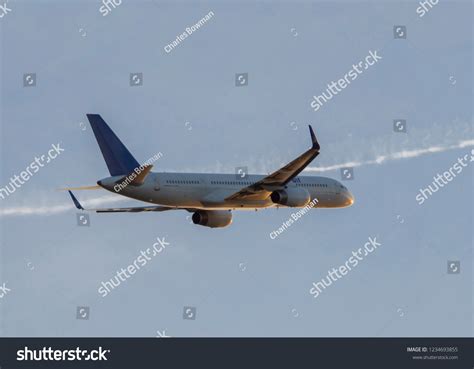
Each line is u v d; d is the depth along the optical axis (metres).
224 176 173.00
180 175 168.25
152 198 165.12
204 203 169.38
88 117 162.12
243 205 172.62
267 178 166.62
